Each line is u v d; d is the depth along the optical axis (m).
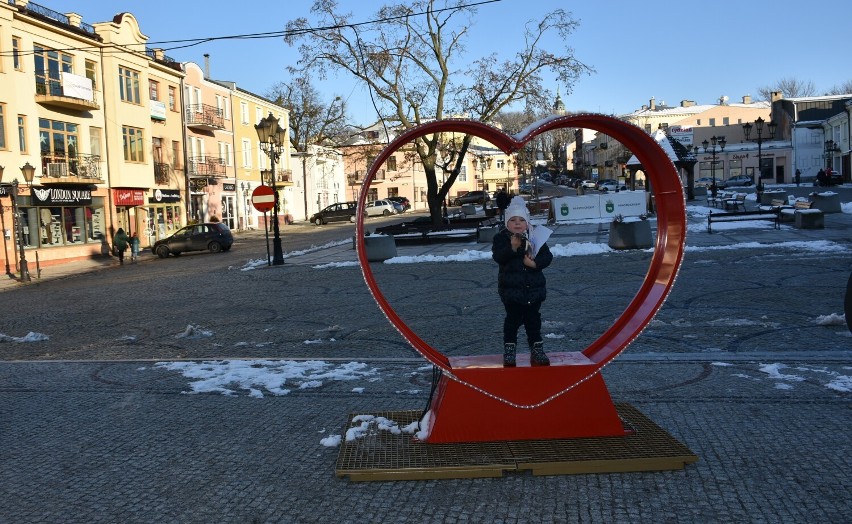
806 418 5.46
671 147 35.88
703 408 5.83
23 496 4.59
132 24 38.16
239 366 8.22
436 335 9.80
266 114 61.03
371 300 13.59
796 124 74.81
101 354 10.01
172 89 44.28
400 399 6.51
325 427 5.77
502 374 5.05
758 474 4.46
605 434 5.07
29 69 30.47
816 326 8.98
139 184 38.28
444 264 19.56
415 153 33.59
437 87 31.16
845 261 14.80
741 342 8.34
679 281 13.37
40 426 6.14
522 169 40.12
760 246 18.42
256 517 4.15
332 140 74.12
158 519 4.18
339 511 4.18
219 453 5.26
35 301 18.34
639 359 7.58
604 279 14.41
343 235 42.53
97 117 35.25
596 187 69.81
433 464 4.63
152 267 28.45
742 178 65.69
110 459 5.23
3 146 28.94
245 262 26.61
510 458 4.67
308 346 9.59
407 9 29.36
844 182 62.69
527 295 5.04
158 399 6.90
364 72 29.94
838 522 3.80
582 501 4.19
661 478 4.48
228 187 52.69
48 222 31.75
